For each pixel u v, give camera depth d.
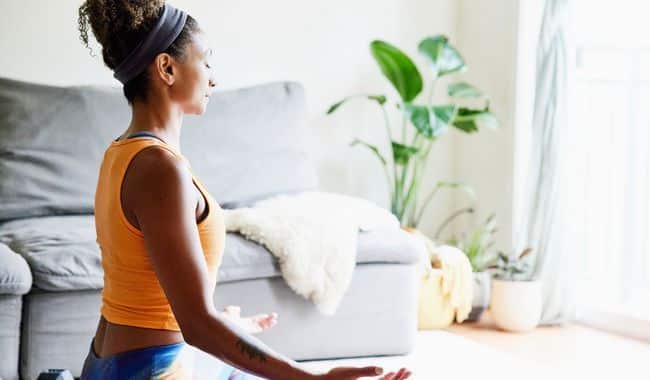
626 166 3.86
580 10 3.74
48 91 3.32
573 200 3.59
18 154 3.19
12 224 3.02
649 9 3.79
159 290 1.38
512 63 3.86
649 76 3.83
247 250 2.76
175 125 1.46
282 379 1.28
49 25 3.56
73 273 2.53
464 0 4.18
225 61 3.81
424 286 3.41
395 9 4.10
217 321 1.29
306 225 2.85
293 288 2.80
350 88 4.04
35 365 2.55
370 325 2.98
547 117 3.49
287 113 3.62
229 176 3.44
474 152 4.14
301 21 3.93
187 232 1.31
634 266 3.87
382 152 4.12
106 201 1.38
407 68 3.75
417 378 2.76
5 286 2.43
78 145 3.27
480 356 3.06
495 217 3.99
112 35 1.42
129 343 1.37
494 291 3.54
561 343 3.32
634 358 3.11
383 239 2.97
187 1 3.73
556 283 3.56
